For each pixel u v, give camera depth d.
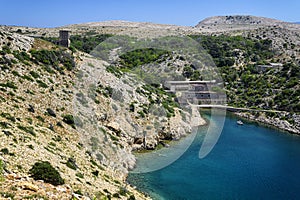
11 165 17.16
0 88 36.69
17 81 40.69
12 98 35.75
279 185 37.75
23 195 12.00
